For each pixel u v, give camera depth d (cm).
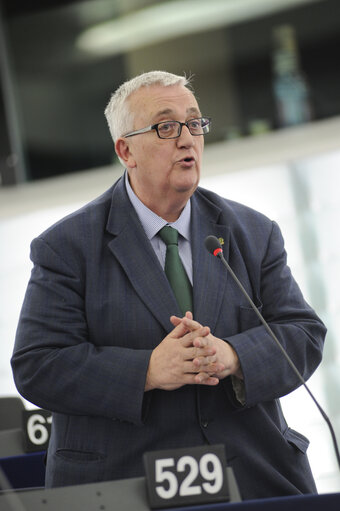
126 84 507
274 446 468
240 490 450
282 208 1089
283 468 468
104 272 479
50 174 1181
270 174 1095
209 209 509
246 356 451
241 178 1101
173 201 487
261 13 1125
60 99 1176
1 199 1167
